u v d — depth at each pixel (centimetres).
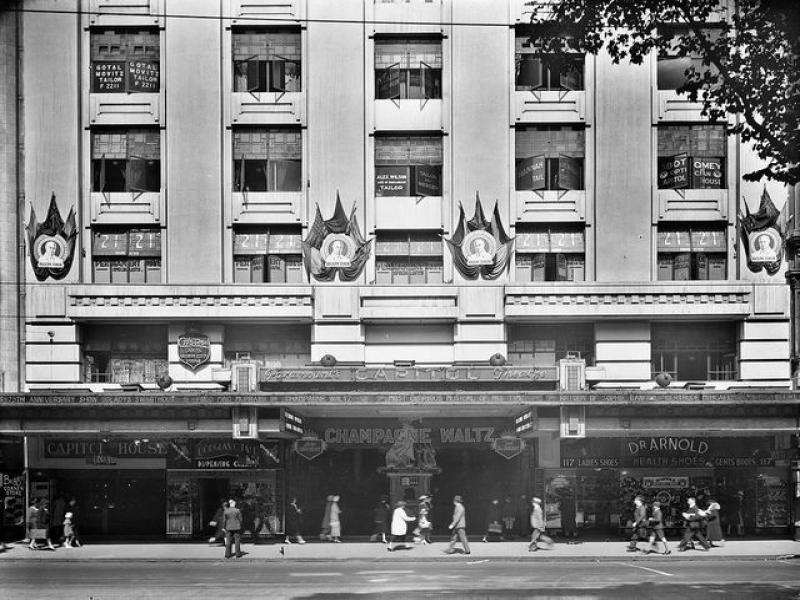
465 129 3512
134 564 2634
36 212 3469
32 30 3512
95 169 3528
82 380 3472
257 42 3556
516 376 3019
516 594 1867
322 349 3422
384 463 3422
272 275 3500
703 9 1678
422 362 3478
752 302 3394
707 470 3322
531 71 3544
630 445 3319
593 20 1703
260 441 3284
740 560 2672
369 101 3522
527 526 3350
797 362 3369
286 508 3275
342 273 3456
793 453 3177
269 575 2292
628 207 3484
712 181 3500
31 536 3009
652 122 3509
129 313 3391
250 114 3522
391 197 3512
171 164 3494
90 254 3500
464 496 3406
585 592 1892
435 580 2145
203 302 3391
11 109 3500
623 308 3384
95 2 3519
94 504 3403
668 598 1794
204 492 3341
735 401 2938
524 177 3522
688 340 3506
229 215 3503
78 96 3509
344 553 2831
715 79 1648
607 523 3322
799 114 1552
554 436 3234
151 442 3369
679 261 3494
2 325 3438
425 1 3553
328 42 3531
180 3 3531
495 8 3538
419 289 3425
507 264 3475
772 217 3459
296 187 3528
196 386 3434
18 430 2995
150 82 3528
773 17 1563
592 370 3089
